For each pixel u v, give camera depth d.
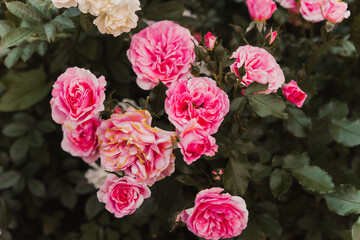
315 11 0.77
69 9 0.72
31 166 0.96
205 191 0.63
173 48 0.69
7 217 0.84
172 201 0.86
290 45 0.90
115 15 0.67
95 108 0.63
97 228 0.91
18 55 0.80
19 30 0.72
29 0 0.70
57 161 0.99
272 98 0.67
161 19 0.79
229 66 0.69
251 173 0.77
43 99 0.93
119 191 0.65
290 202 0.90
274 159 0.78
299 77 0.76
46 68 0.95
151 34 0.71
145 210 0.75
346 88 1.03
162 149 0.63
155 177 0.65
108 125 0.63
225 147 0.70
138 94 0.93
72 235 0.95
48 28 0.71
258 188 0.83
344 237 0.73
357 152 1.02
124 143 0.63
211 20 1.00
